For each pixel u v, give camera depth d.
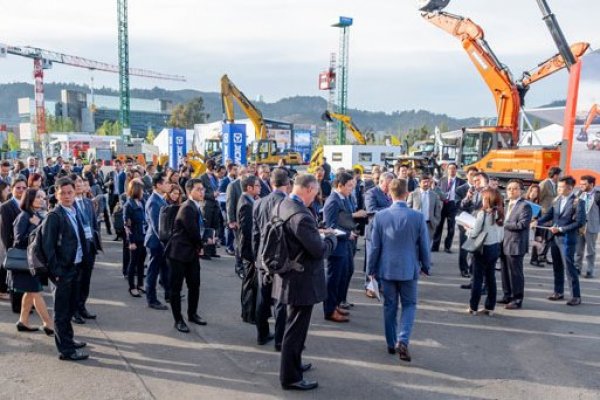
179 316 5.98
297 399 4.33
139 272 7.62
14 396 4.27
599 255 11.01
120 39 57.34
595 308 7.16
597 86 16.11
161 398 4.30
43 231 4.84
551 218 7.55
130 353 5.28
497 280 9.02
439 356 5.36
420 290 8.06
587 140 16.36
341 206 6.49
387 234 5.23
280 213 4.45
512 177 18.39
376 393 4.48
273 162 29.55
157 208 6.80
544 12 17.53
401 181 5.36
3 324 6.08
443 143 27.48
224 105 29.47
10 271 5.56
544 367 5.11
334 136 69.75
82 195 6.23
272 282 4.79
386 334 5.39
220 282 8.36
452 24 20.61
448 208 11.13
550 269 9.72
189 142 47.72
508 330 6.22
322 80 64.31
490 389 4.60
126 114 58.22
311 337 5.88
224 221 11.06
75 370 4.83
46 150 57.19
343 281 6.61
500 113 20.06
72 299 5.12
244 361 5.14
